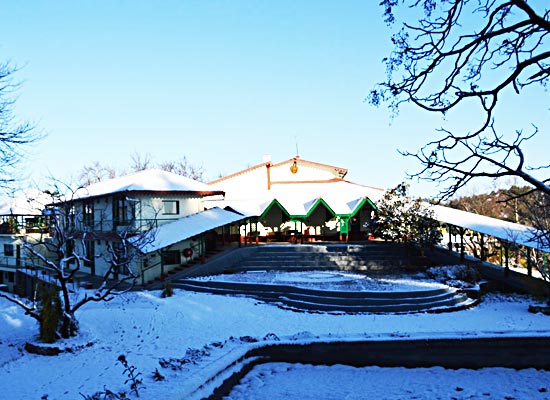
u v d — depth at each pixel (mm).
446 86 7617
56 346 14977
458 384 10695
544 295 23672
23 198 42125
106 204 34062
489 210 48312
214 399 9492
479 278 26578
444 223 33906
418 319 19328
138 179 33375
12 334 18641
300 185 46344
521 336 11773
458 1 7133
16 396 11047
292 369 11672
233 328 18109
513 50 7348
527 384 10625
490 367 11641
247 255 32969
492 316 20094
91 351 15062
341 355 11898
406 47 7699
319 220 42125
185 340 16406
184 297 24156
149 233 28250
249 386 10555
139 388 9219
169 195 33156
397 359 11797
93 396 9625
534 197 18375
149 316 20078
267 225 41719
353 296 21781
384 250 33906
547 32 6555
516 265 37344
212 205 40312
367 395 10109
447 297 22375
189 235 29406
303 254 32938
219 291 25266
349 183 46375
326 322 18922
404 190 32656
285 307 21766
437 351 11758
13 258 41875
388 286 23797
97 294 17000
